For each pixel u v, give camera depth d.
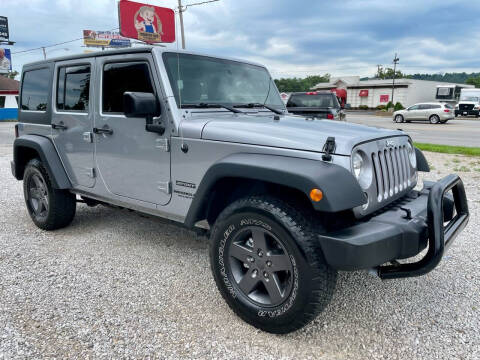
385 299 3.01
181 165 2.91
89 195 3.89
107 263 3.64
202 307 2.88
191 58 3.25
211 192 2.73
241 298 2.61
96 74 3.51
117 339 2.49
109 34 36.00
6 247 4.01
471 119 32.25
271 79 4.04
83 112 3.69
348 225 2.46
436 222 2.29
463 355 2.36
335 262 2.18
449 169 8.27
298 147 2.37
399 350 2.41
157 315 2.77
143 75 3.09
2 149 12.38
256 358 2.34
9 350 2.37
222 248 2.66
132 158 3.27
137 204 3.34
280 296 2.43
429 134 17.84
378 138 2.63
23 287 3.16
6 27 42.16
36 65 4.37
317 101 12.24
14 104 30.28
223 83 3.43
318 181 2.14
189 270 3.50
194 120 2.92
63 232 4.48
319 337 2.54
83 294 3.06
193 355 2.35
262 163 2.37
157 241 4.21
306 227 2.28
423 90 53.88
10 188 6.82
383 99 54.47
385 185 2.63
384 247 2.21
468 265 3.60
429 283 3.27
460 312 2.83
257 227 2.45
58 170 4.05
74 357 2.32
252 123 2.79
